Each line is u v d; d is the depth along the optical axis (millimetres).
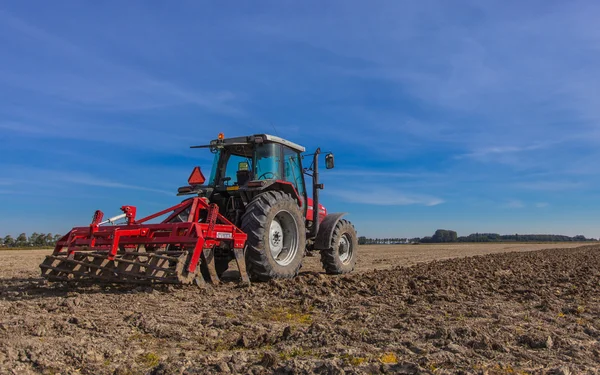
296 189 7578
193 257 4992
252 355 2719
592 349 2795
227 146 7074
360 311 4016
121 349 2863
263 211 6043
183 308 4148
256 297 4766
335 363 2438
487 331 3191
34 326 3355
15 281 6352
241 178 6852
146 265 4953
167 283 5031
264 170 6871
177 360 2609
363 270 9242
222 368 2408
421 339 3018
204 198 6047
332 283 5812
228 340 3068
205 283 5309
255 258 5953
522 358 2621
